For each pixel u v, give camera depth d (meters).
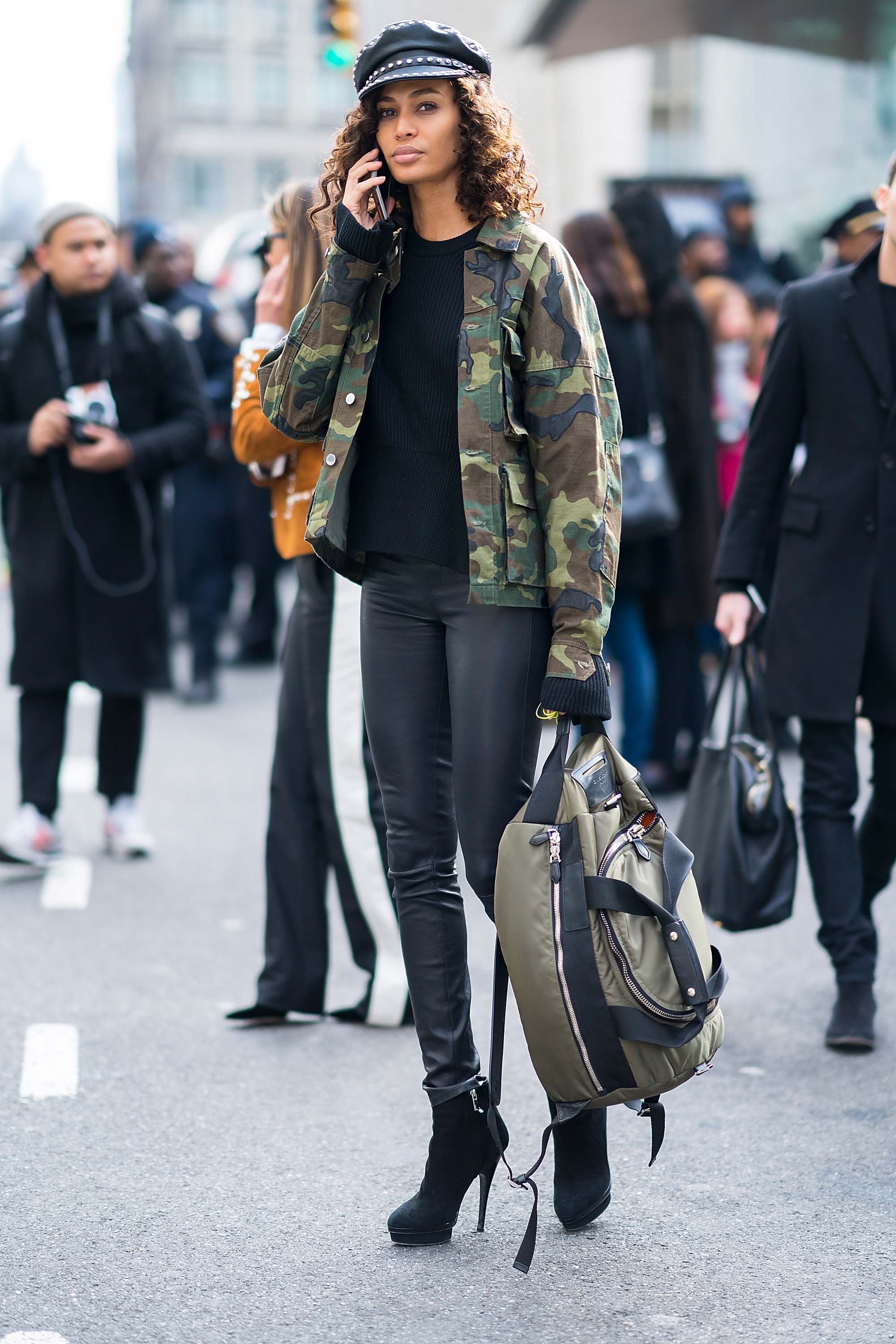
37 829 9.33
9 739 13.33
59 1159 5.36
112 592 9.13
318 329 4.51
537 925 4.24
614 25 20.20
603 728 4.47
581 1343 4.15
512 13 20.92
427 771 4.68
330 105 145.12
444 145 4.33
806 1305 4.36
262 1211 4.97
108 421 9.01
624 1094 4.24
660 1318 4.28
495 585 4.35
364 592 4.71
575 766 4.38
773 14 19.45
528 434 4.39
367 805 6.56
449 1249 4.70
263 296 6.38
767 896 6.47
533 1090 6.01
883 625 6.35
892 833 6.65
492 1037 4.45
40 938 7.99
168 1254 4.67
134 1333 4.20
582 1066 4.22
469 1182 4.70
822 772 6.56
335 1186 5.16
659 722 10.80
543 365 4.34
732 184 22.05
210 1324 4.25
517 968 4.26
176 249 14.67
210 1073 6.17
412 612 4.61
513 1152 5.43
